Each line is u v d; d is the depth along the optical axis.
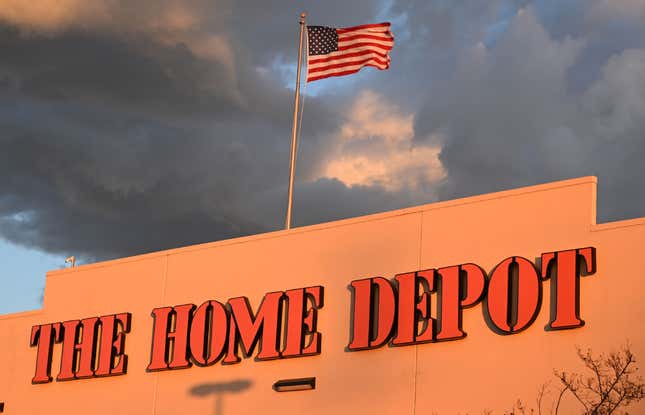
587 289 30.97
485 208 33.38
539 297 31.55
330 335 35.53
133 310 40.94
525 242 32.38
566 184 32.09
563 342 30.97
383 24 41.88
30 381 43.16
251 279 38.03
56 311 43.28
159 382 39.28
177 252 40.41
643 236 30.52
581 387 30.36
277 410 36.03
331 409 34.81
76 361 41.81
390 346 34.06
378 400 33.88
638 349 29.83
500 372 31.80
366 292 34.88
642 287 30.17
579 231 31.55
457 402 32.38
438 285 33.62
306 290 36.31
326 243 36.53
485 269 32.91
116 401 40.25
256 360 36.94
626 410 29.62
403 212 35.06
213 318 38.41
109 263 42.28
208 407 37.69
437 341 33.09
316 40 41.66
